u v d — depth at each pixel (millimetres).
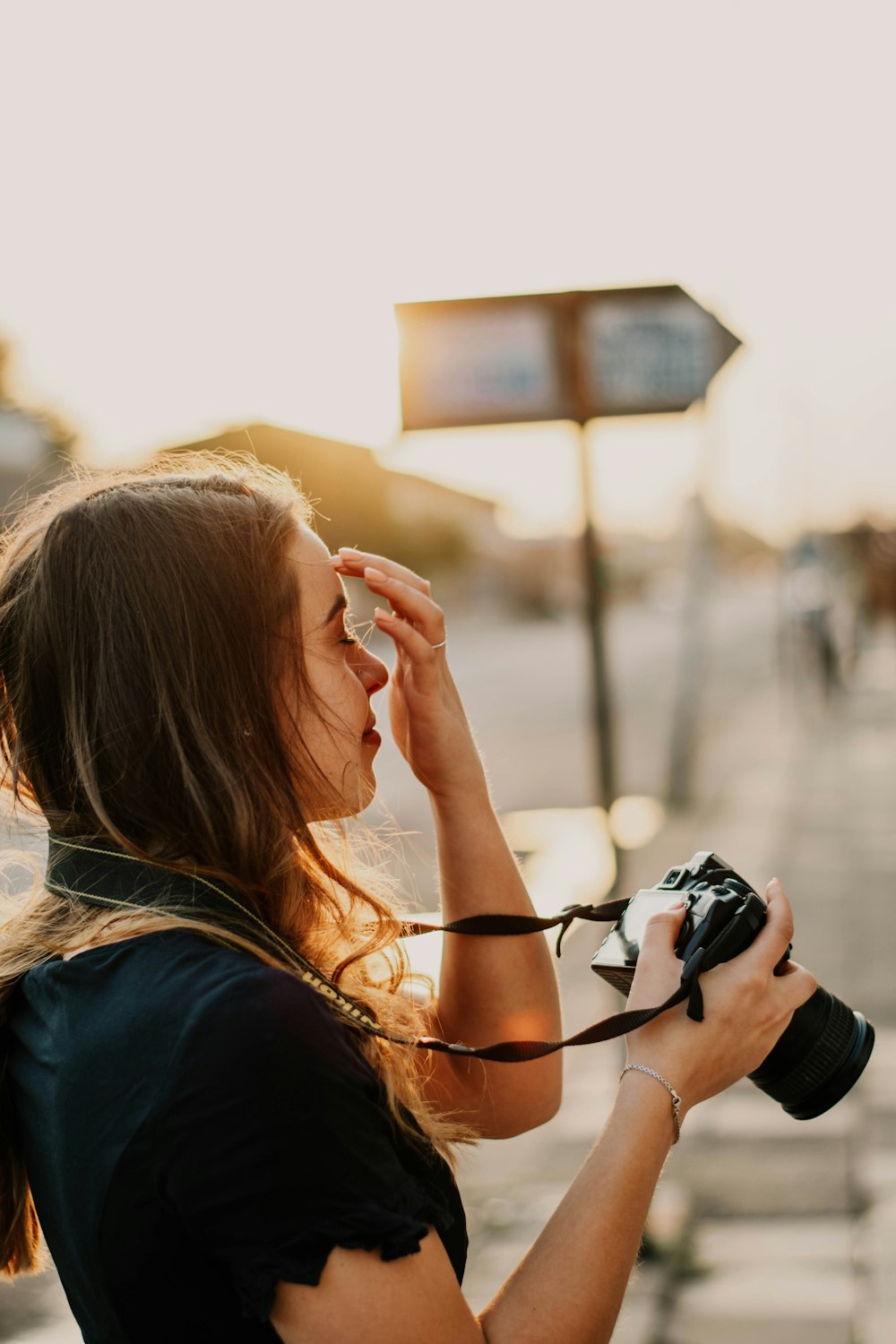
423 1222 926
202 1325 901
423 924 1346
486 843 1390
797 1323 2873
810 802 10914
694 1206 3527
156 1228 890
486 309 3748
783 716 17891
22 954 1068
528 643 44688
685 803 10789
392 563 1333
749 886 1248
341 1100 903
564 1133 4191
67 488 1238
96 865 1061
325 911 1229
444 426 3770
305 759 1108
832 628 19734
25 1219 1160
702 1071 1093
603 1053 4969
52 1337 3098
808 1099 1236
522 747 16141
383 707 10383
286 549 1119
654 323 3766
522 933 1366
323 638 1138
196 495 1104
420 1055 1399
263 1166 869
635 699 22578
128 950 977
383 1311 877
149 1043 913
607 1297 988
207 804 1037
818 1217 3410
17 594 1130
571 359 3758
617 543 104438
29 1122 1020
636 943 1178
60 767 1098
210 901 1034
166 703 1039
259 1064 881
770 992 1145
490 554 75688
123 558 1065
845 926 6637
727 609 68875
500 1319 967
